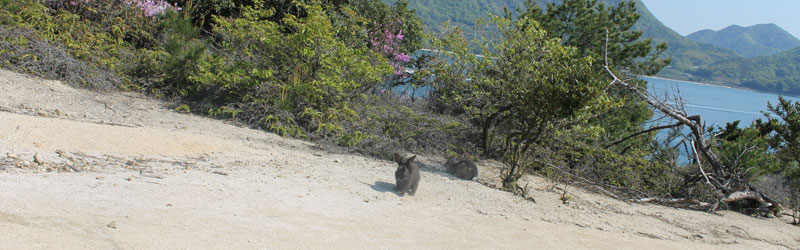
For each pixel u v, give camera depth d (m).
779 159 15.54
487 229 6.12
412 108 15.20
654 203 11.02
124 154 6.89
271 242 4.18
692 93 70.56
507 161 11.85
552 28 18.52
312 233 4.67
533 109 9.67
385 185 7.79
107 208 4.38
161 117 10.38
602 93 8.82
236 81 11.93
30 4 13.24
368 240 4.74
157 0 16.41
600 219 8.23
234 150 8.42
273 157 8.45
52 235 3.46
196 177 6.18
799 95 152.75
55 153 6.22
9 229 3.40
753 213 11.77
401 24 20.45
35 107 8.96
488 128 12.98
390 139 11.45
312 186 6.81
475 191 8.58
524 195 8.84
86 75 11.75
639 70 17.89
